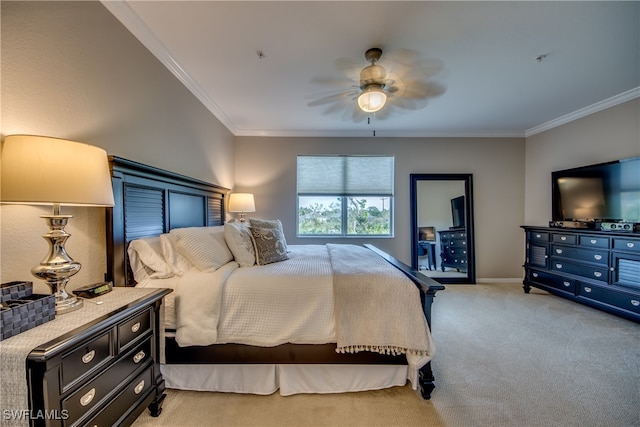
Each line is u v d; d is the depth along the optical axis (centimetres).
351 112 325
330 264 193
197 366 158
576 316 270
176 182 219
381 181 414
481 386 162
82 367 91
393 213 412
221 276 158
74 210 133
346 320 148
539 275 340
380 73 201
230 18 165
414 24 171
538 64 218
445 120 354
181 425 133
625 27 174
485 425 133
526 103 298
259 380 157
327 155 409
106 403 102
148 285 153
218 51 200
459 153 409
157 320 142
